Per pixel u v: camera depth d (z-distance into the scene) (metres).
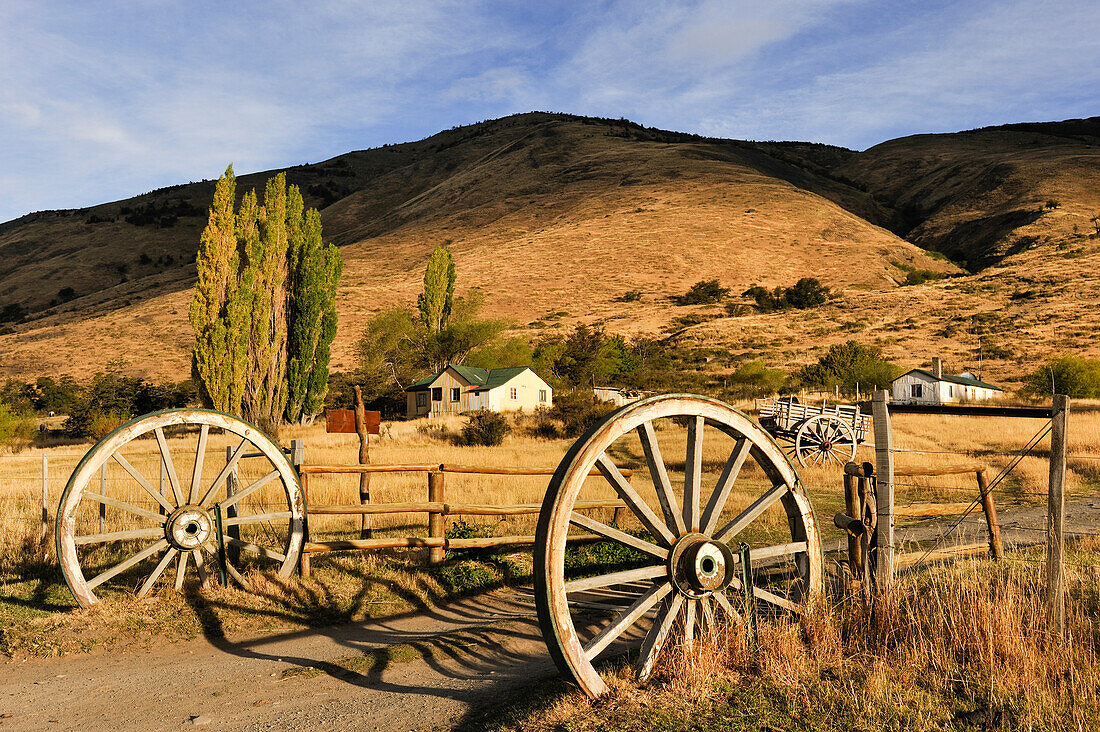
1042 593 6.16
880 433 6.43
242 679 6.07
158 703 5.59
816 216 146.88
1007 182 171.12
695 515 5.58
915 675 5.01
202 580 8.30
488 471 9.52
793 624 5.73
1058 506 5.82
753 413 26.72
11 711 5.48
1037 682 4.76
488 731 4.76
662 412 5.36
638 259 123.31
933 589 6.13
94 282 166.00
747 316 92.75
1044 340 66.06
